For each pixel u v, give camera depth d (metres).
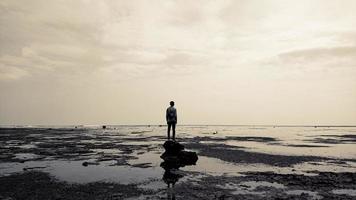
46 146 32.44
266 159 21.14
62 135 60.84
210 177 14.19
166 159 21.00
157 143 37.62
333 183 12.88
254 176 14.47
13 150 27.75
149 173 15.35
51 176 14.62
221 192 11.20
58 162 19.73
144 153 25.33
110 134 68.19
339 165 18.62
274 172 15.75
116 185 12.48
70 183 12.95
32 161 20.27
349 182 13.12
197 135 65.19
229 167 17.42
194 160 20.38
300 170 16.52
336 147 32.69
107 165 18.31
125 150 28.09
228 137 56.50
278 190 11.55
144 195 10.79
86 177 14.31
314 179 13.73
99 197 10.59
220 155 23.44
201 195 10.73
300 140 47.81
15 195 11.02
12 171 16.17
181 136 59.44
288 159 21.20
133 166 17.84
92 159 21.27
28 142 38.81
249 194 10.89
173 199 10.21
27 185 12.62
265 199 10.18
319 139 51.62
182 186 12.23
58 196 10.79
